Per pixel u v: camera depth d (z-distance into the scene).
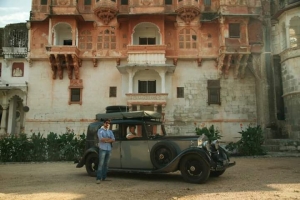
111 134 8.99
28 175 10.34
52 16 24.64
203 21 25.22
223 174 9.99
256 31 25.28
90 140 10.55
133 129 9.68
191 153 8.37
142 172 9.08
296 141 19.34
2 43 27.59
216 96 25.44
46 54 25.59
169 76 25.58
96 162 9.99
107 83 25.52
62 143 16.19
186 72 25.72
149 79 25.59
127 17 25.23
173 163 8.47
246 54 24.25
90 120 25.02
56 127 24.95
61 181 8.91
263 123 23.73
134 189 7.46
